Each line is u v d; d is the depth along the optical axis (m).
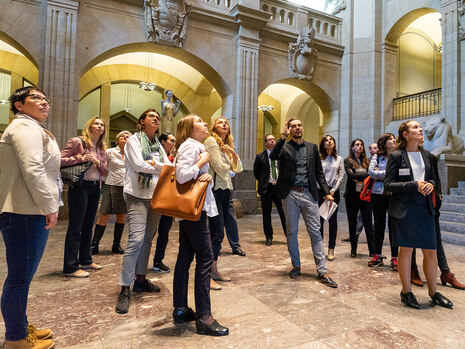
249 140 9.93
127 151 2.73
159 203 2.09
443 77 9.87
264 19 9.96
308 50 10.84
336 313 2.47
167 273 3.50
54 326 2.20
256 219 8.73
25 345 1.78
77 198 3.29
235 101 9.97
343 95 11.87
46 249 4.54
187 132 2.34
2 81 13.82
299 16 11.20
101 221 4.36
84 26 8.19
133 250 2.63
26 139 1.70
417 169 2.79
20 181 1.74
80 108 16.56
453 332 2.19
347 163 4.50
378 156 4.02
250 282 3.22
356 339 2.06
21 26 7.55
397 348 1.95
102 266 3.73
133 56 12.01
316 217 3.39
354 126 11.73
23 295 1.77
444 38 9.88
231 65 9.97
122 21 8.60
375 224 3.97
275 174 5.26
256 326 2.23
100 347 1.92
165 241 3.62
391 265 3.80
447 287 3.20
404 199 2.73
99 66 12.25
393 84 11.78
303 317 2.39
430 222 2.70
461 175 7.76
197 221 2.19
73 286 3.03
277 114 16.00
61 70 7.77
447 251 4.85
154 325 2.23
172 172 2.18
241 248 4.83
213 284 3.02
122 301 2.52
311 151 3.52
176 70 13.00
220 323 2.27
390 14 11.47
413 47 13.49
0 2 7.38
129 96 17.27
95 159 3.28
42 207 1.70
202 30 9.55
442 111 9.88
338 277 3.44
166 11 8.77
